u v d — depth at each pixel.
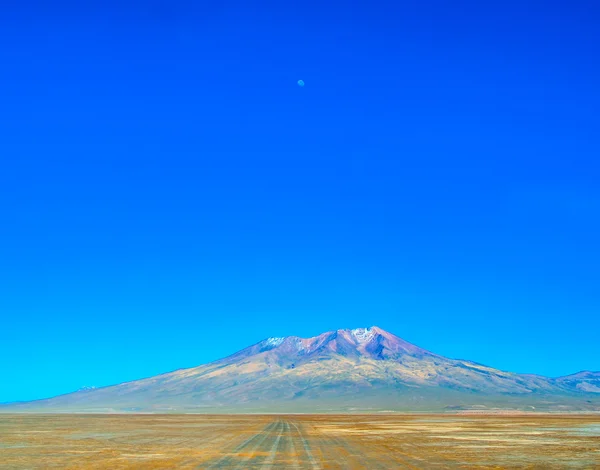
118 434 78.56
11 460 42.22
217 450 50.62
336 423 130.50
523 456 47.59
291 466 38.38
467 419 173.88
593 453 50.78
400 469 37.34
